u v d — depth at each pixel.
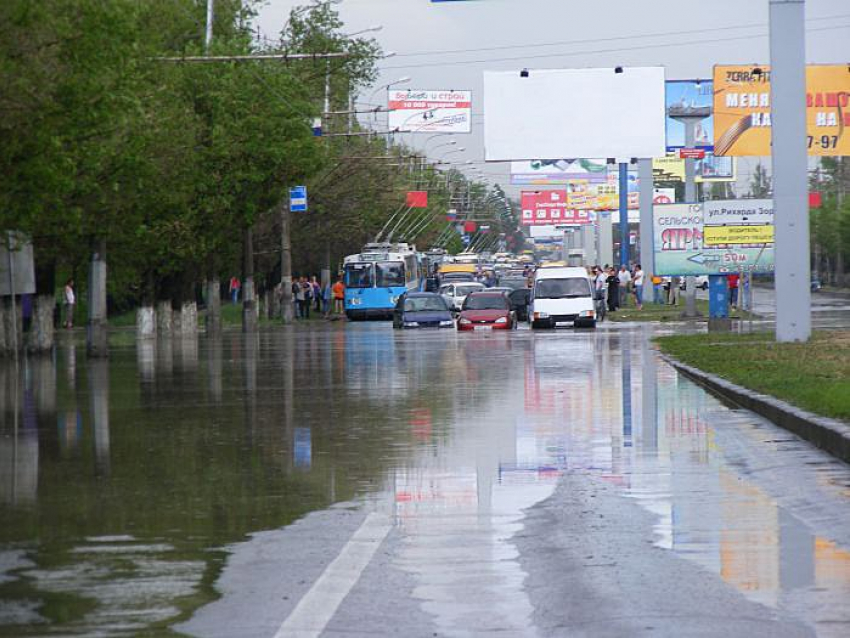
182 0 92.19
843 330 70.00
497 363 55.41
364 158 129.50
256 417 34.59
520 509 19.97
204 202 86.06
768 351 53.19
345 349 70.94
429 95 180.50
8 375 52.94
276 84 89.12
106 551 17.16
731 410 34.41
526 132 111.62
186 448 28.17
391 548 17.11
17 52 42.72
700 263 84.75
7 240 46.75
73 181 50.81
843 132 104.38
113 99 46.78
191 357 65.25
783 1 56.50
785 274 58.47
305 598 14.38
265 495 21.73
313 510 20.19
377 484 22.72
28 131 44.56
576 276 93.81
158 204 70.94
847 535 17.52
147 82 66.19
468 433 29.98
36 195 46.53
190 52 86.69
